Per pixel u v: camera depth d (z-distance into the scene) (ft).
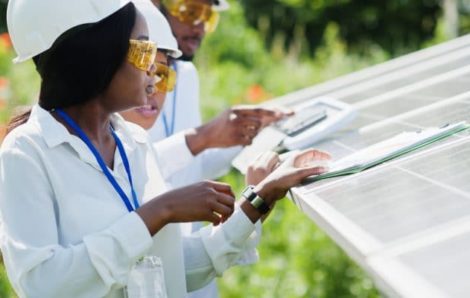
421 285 4.46
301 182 7.97
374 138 9.03
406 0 54.34
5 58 26.76
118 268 6.89
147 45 7.26
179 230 8.02
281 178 8.00
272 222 17.71
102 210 7.18
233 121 11.50
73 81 7.24
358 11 55.57
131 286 7.12
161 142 11.54
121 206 7.34
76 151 7.22
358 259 5.39
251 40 37.47
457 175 6.31
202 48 35.12
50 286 6.75
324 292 16.29
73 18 7.11
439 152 7.22
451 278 4.46
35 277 6.77
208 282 8.57
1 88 22.71
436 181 6.35
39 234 6.85
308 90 14.78
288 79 29.84
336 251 16.43
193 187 7.29
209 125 11.58
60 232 7.13
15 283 6.92
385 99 11.39
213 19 12.82
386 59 35.01
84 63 7.18
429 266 4.70
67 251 6.82
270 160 8.93
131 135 8.03
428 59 13.79
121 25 7.21
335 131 10.12
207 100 24.64
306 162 8.52
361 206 6.31
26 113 7.79
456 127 7.61
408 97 10.88
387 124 9.57
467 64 11.73
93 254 6.79
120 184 7.49
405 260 4.89
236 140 11.56
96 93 7.30
